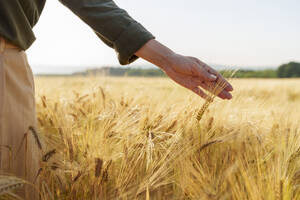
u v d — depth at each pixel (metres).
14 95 1.01
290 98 7.86
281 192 0.93
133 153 1.31
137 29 1.13
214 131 1.57
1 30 0.91
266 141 1.57
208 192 0.98
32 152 1.06
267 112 2.11
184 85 1.27
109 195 1.10
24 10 1.01
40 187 1.15
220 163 1.25
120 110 1.90
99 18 1.10
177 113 1.71
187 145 1.33
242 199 0.98
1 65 0.94
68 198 1.12
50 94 3.19
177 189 1.16
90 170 1.18
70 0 1.10
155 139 1.45
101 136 1.37
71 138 1.34
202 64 1.27
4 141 0.97
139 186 1.11
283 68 54.75
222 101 1.85
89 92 2.54
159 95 2.34
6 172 0.98
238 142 1.44
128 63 1.21
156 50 1.17
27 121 1.06
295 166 1.20
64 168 1.22
